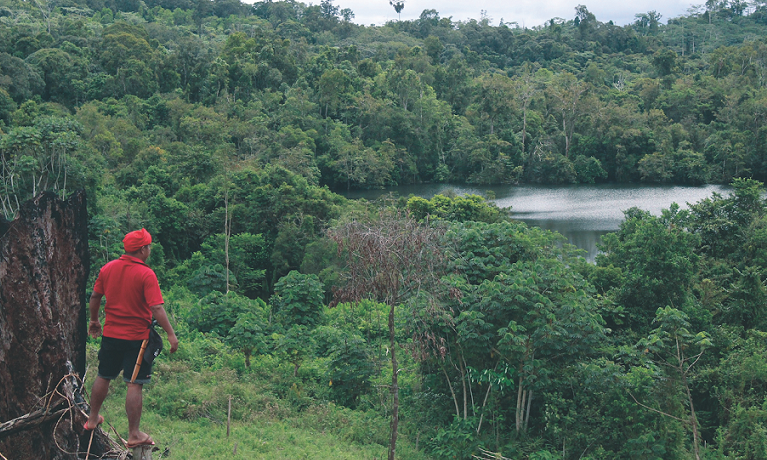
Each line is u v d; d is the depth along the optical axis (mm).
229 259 35062
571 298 15258
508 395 16406
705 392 17797
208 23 163625
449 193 46844
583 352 15242
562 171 79688
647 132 79562
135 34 95688
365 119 83250
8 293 4188
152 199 37969
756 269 23547
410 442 15500
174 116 68125
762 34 176625
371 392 17953
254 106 75688
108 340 4215
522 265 17016
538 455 13906
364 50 143625
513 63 148375
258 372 18609
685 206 57031
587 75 114562
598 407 14945
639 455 13641
